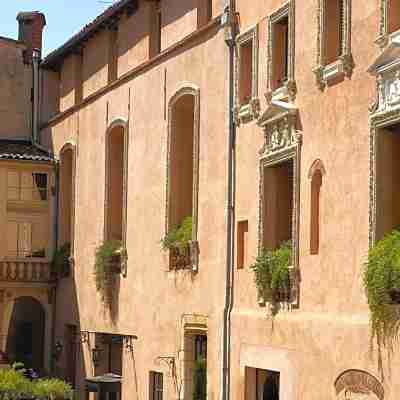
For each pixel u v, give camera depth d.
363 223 23.05
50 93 48.94
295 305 25.97
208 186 31.38
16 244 46.22
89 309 41.28
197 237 31.91
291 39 26.69
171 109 34.34
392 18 22.52
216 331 30.25
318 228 25.34
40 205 46.50
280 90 27.11
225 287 29.81
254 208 28.39
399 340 21.27
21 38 49.84
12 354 51.22
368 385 22.50
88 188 42.22
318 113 25.25
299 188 25.97
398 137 22.89
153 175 35.66
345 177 23.91
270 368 27.02
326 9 25.28
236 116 29.70
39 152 47.56
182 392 32.47
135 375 36.41
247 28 29.44
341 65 24.08
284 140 26.91
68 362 44.00
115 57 40.84
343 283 23.80
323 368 24.38
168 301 33.94
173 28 34.81
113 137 40.16
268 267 27.05
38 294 46.00
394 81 22.03
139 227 36.72
